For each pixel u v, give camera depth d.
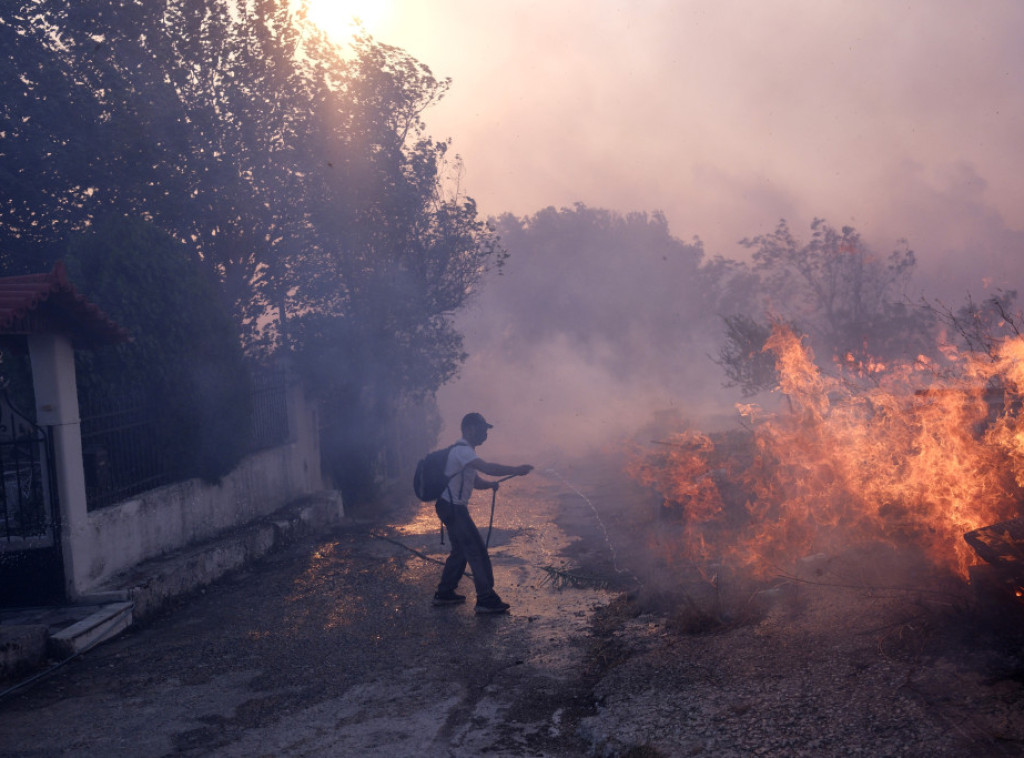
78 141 12.78
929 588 5.02
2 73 12.88
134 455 8.59
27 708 5.28
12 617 6.91
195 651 6.35
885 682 3.99
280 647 6.31
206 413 9.59
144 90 12.82
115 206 13.16
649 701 4.42
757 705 4.05
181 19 13.23
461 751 4.19
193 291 9.48
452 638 6.30
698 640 5.26
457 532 7.13
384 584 8.30
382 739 4.40
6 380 8.27
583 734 4.26
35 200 13.36
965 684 3.79
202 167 12.88
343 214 13.69
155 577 7.72
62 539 7.21
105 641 6.77
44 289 6.84
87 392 8.50
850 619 4.88
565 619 6.64
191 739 4.58
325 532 11.75
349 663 5.81
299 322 13.82
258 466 11.31
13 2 12.91
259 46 13.41
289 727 4.66
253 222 13.47
